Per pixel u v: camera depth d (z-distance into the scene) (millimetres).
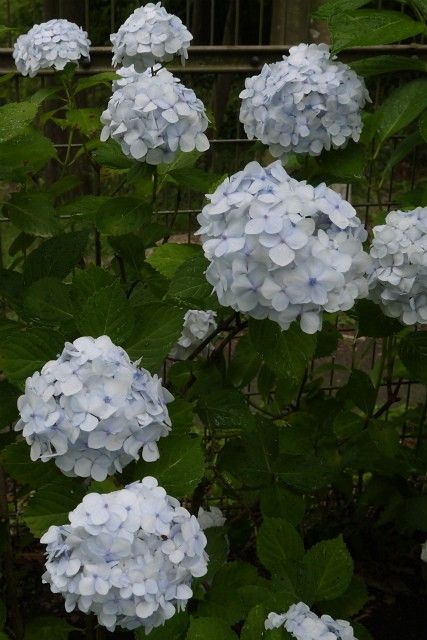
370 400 2525
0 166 2240
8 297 2180
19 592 2607
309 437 2508
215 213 1869
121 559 1761
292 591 2086
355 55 2605
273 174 1920
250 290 1857
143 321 1949
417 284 2139
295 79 2234
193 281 2090
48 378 1831
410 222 2141
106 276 1996
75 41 2484
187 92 2184
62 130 2859
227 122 4012
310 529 2711
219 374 2354
